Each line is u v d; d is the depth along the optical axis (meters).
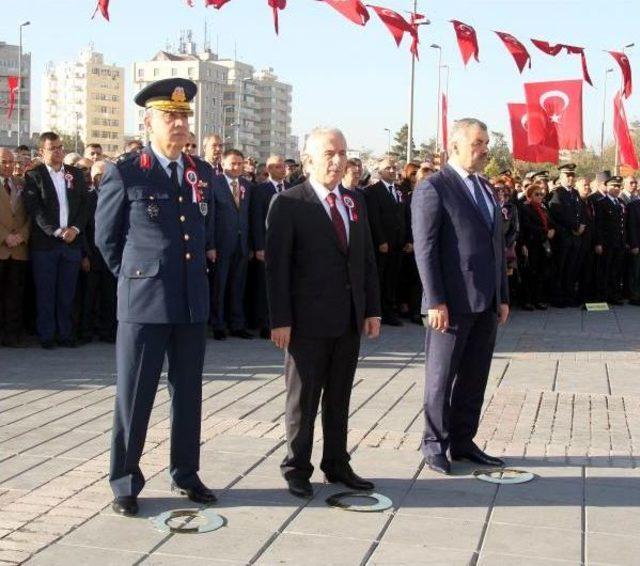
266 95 156.88
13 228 10.41
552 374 9.60
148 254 5.07
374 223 12.58
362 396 8.17
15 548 4.55
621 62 10.45
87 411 7.37
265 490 5.50
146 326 5.09
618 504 5.41
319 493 5.48
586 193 16.19
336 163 5.35
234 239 11.22
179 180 5.17
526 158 14.04
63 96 155.88
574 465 6.20
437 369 5.98
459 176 5.97
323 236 5.34
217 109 121.19
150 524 4.92
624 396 8.55
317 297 5.34
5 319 10.57
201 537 4.75
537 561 4.53
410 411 7.62
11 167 10.49
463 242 5.88
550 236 15.58
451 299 5.89
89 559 4.45
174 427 5.33
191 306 5.11
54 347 10.47
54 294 10.46
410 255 13.21
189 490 5.29
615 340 12.22
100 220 5.11
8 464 5.91
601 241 16.34
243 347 10.77
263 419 7.21
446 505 5.32
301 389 5.39
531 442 6.79
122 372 5.13
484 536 4.85
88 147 12.23
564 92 13.70
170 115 5.09
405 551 4.62
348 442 6.59
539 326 13.53
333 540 4.75
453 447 6.20
